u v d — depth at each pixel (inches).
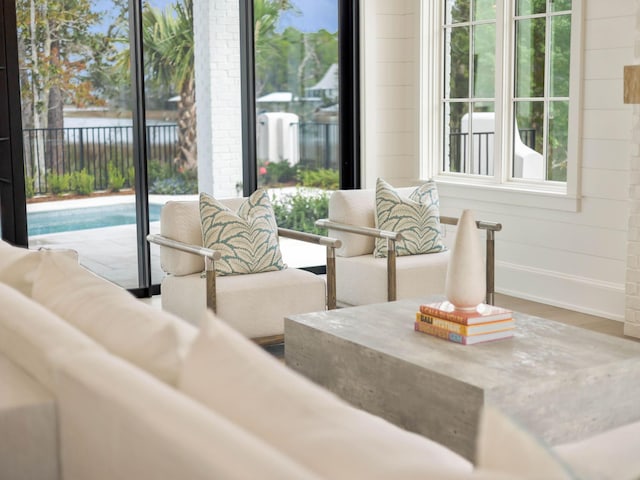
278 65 248.5
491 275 197.2
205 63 235.9
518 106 224.7
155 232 233.5
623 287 198.4
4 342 81.1
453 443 110.2
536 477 40.6
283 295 172.9
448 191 244.5
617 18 193.0
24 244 217.0
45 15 214.2
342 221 199.5
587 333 131.0
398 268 185.5
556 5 212.5
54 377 67.2
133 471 52.8
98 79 221.5
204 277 174.1
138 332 71.2
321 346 134.2
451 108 247.8
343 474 49.3
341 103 257.3
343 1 253.8
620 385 116.0
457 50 243.9
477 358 117.8
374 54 252.4
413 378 115.9
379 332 132.6
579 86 201.9
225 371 59.0
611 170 197.9
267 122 248.8
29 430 68.1
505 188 224.4
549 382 109.3
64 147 219.6
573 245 209.6
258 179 249.6
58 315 83.9
